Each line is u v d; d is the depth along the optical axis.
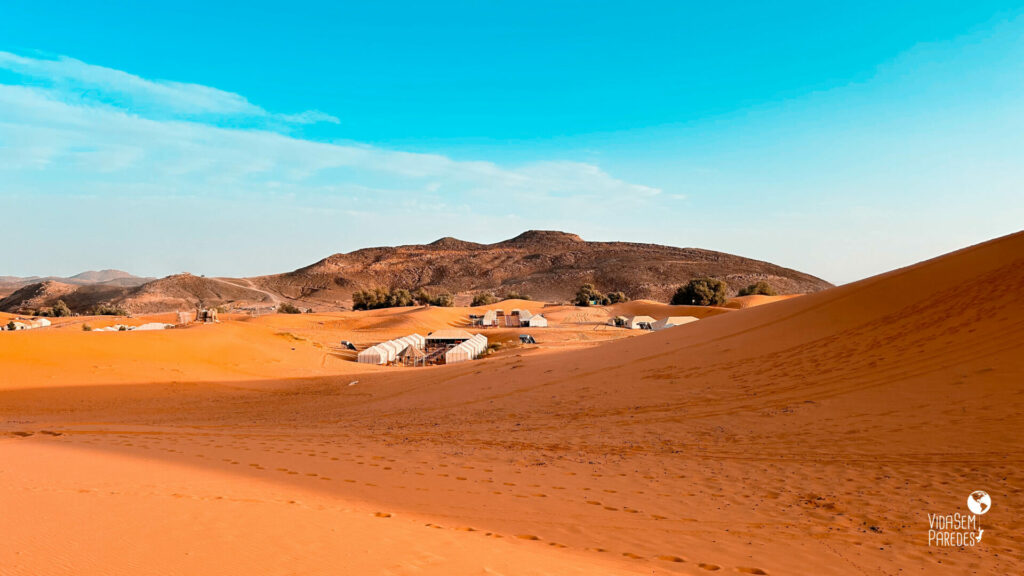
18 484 8.95
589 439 14.91
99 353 37.91
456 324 108.81
